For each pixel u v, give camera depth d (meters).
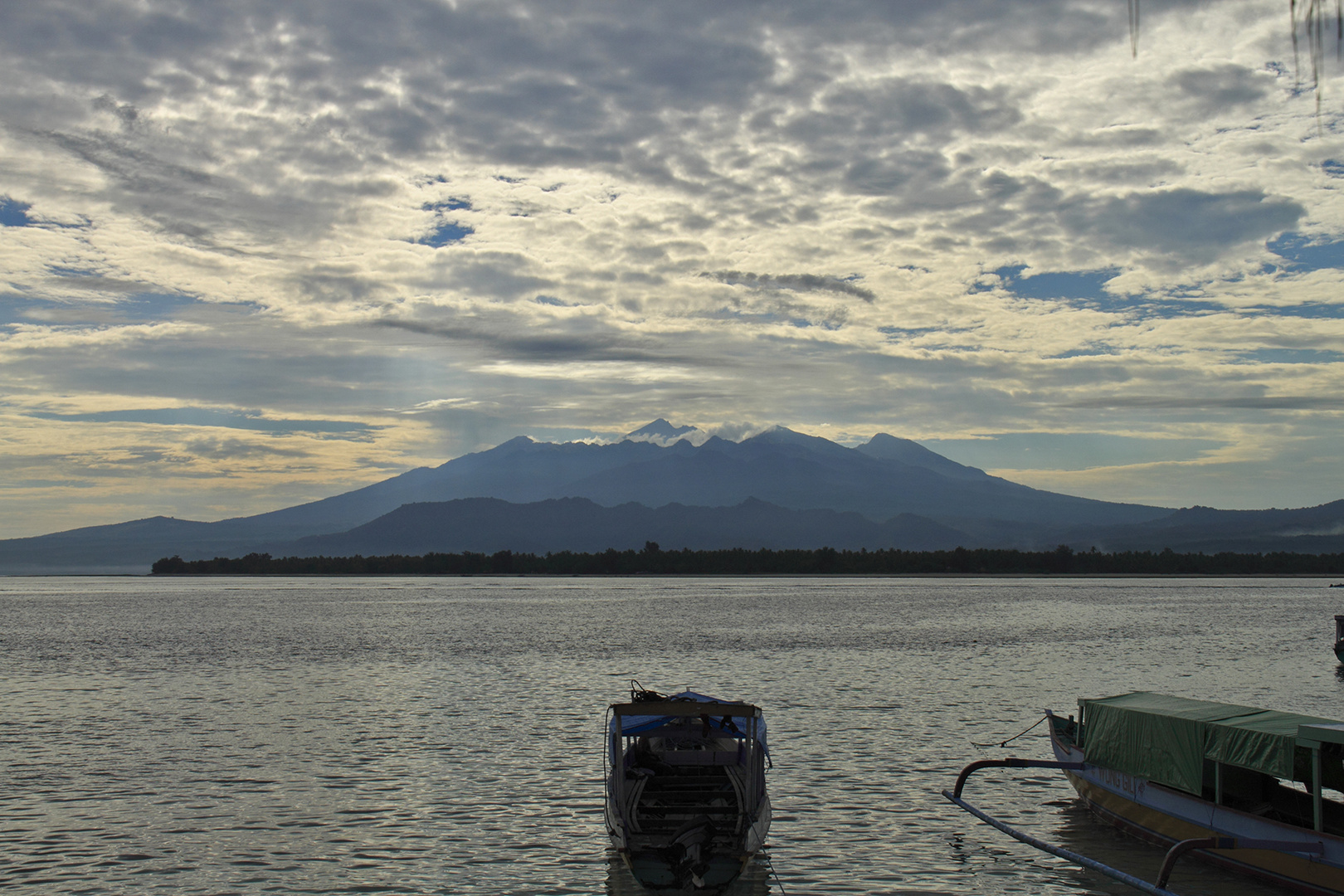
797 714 51.03
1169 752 28.67
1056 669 70.50
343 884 26.45
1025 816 32.94
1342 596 180.88
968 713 51.31
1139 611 135.50
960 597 171.75
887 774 38.34
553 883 26.69
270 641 92.50
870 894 26.11
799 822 32.19
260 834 30.70
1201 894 25.22
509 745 43.62
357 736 45.69
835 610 136.38
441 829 31.25
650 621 116.44
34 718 50.81
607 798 29.98
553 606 148.62
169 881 26.62
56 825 31.44
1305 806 27.08
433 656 79.06
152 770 38.91
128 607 154.88
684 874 25.73
